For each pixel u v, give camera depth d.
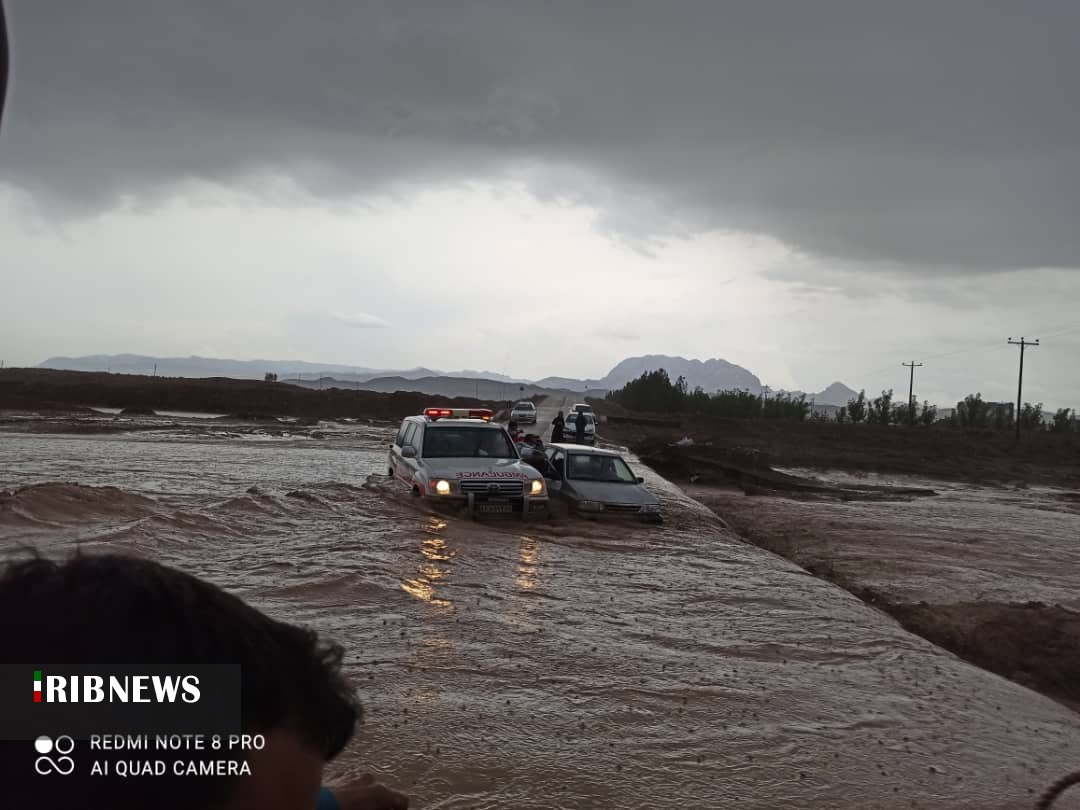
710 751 4.83
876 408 84.75
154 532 9.99
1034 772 4.92
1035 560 15.55
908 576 13.06
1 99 0.79
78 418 46.34
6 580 0.83
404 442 17.28
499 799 4.02
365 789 1.55
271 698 0.91
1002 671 8.66
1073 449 59.84
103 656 0.80
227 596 0.96
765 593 9.68
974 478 42.62
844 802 4.30
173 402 66.31
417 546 10.80
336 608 7.46
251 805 0.90
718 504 23.30
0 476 19.06
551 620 7.61
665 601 8.89
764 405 91.50
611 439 49.22
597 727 5.06
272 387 80.69
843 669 6.82
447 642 6.61
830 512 22.20
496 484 14.18
